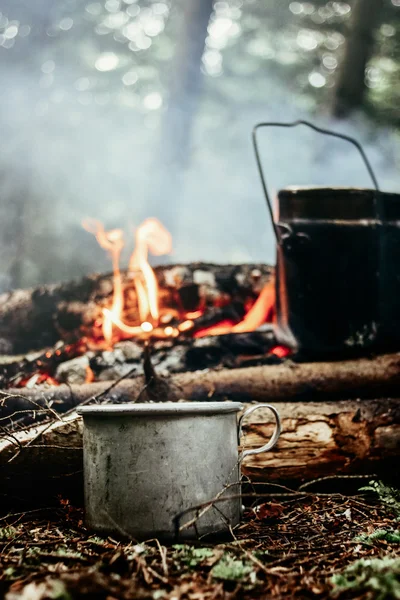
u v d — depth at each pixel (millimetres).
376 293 959
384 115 2561
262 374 914
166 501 703
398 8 2789
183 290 1082
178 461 706
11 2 2654
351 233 945
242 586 651
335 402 880
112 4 2959
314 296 945
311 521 780
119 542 710
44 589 626
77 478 810
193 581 659
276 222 981
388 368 927
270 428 846
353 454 847
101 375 990
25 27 2709
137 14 3066
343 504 792
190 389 899
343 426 852
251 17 3193
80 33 2965
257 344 1022
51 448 804
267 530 757
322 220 945
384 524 770
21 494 808
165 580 655
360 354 954
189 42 2152
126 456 707
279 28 3191
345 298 944
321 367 927
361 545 723
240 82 3096
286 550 714
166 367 1000
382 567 662
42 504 815
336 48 3127
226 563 678
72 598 622
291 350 974
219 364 1004
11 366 997
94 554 700
